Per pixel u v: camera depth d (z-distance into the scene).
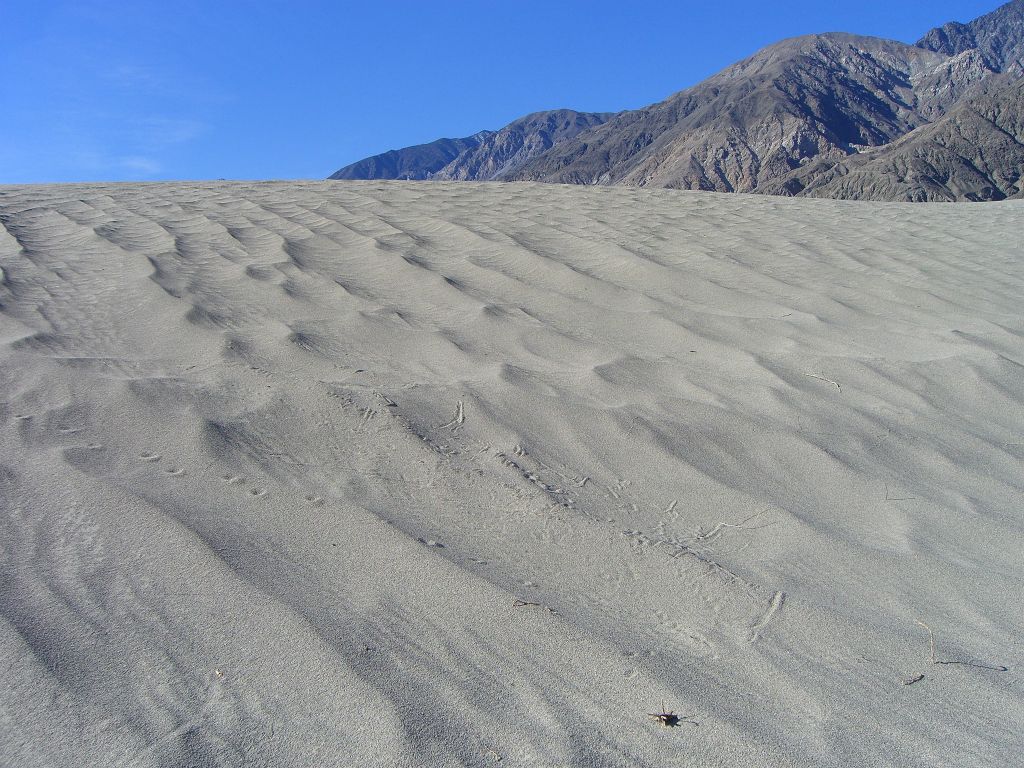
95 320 4.12
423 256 6.06
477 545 2.25
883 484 2.87
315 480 2.54
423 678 1.65
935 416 3.56
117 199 8.23
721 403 3.50
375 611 1.88
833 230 8.46
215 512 2.25
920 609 2.11
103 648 1.66
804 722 1.63
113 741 1.41
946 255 7.31
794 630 1.97
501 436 3.00
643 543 2.35
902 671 1.83
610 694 1.66
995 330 4.93
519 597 2.00
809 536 2.45
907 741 1.59
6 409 2.82
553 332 4.48
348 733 1.47
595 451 2.95
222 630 1.75
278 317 4.39
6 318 3.98
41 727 1.43
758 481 2.83
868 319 5.12
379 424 2.98
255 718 1.49
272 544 2.12
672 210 9.35
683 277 5.84
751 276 6.07
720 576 2.20
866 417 3.48
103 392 3.03
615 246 6.73
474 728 1.51
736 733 1.57
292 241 6.30
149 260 5.36
